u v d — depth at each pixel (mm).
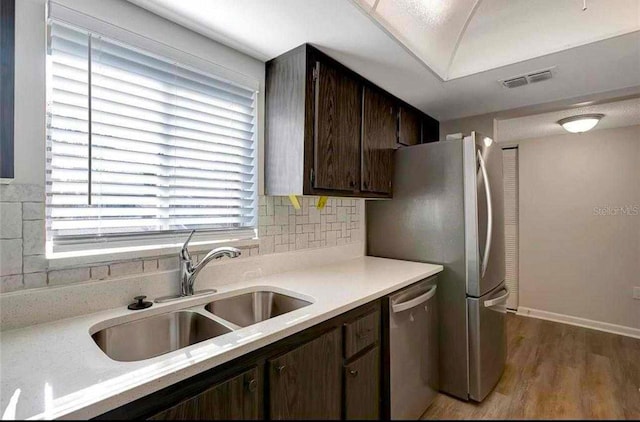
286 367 1120
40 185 1116
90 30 1235
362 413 1475
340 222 2379
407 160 2355
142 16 1384
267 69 1889
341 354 1366
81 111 1231
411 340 1818
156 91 1448
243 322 1573
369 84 2158
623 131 3008
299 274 1915
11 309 1043
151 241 1433
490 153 2182
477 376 1946
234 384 961
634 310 2920
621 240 3004
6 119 1046
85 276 1211
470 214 2016
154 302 1323
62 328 1064
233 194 1766
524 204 3586
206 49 1618
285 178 1767
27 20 1095
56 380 759
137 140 1390
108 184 1306
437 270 2084
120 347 1168
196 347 951
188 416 851
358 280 1763
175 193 1521
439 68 2047
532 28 1811
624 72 2012
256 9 1388
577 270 3230
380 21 1500
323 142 1786
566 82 2174
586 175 3201
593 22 1634
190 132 1576
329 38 1622
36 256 1103
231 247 1574
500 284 2260
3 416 627
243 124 1807
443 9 1735
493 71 2004
